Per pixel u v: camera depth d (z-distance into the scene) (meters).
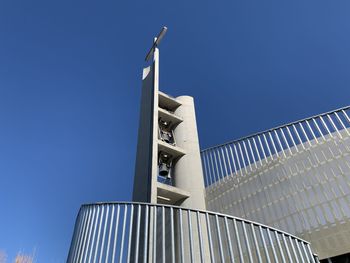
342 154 7.16
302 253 5.72
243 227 5.56
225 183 9.48
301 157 7.86
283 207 7.52
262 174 8.51
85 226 6.59
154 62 12.54
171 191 9.26
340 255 6.27
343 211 6.51
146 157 9.77
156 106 10.94
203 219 8.16
